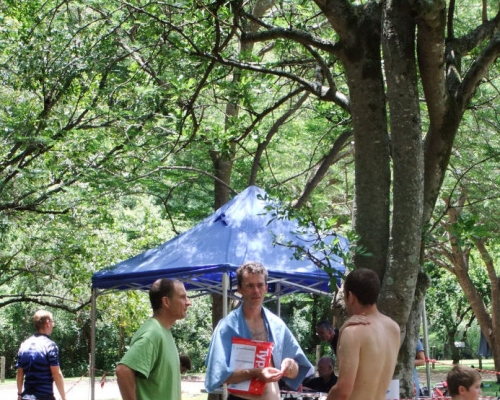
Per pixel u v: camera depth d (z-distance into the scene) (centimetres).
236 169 1802
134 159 1370
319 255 969
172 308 511
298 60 1167
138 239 1934
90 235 1622
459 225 798
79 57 1327
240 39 994
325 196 2042
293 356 574
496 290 2498
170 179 1633
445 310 4153
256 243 979
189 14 1098
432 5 741
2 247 1598
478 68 849
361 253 771
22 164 1435
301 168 1897
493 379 2686
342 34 841
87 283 1781
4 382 2952
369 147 825
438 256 2641
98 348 3484
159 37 1143
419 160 779
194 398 2025
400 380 776
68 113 1456
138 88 1255
